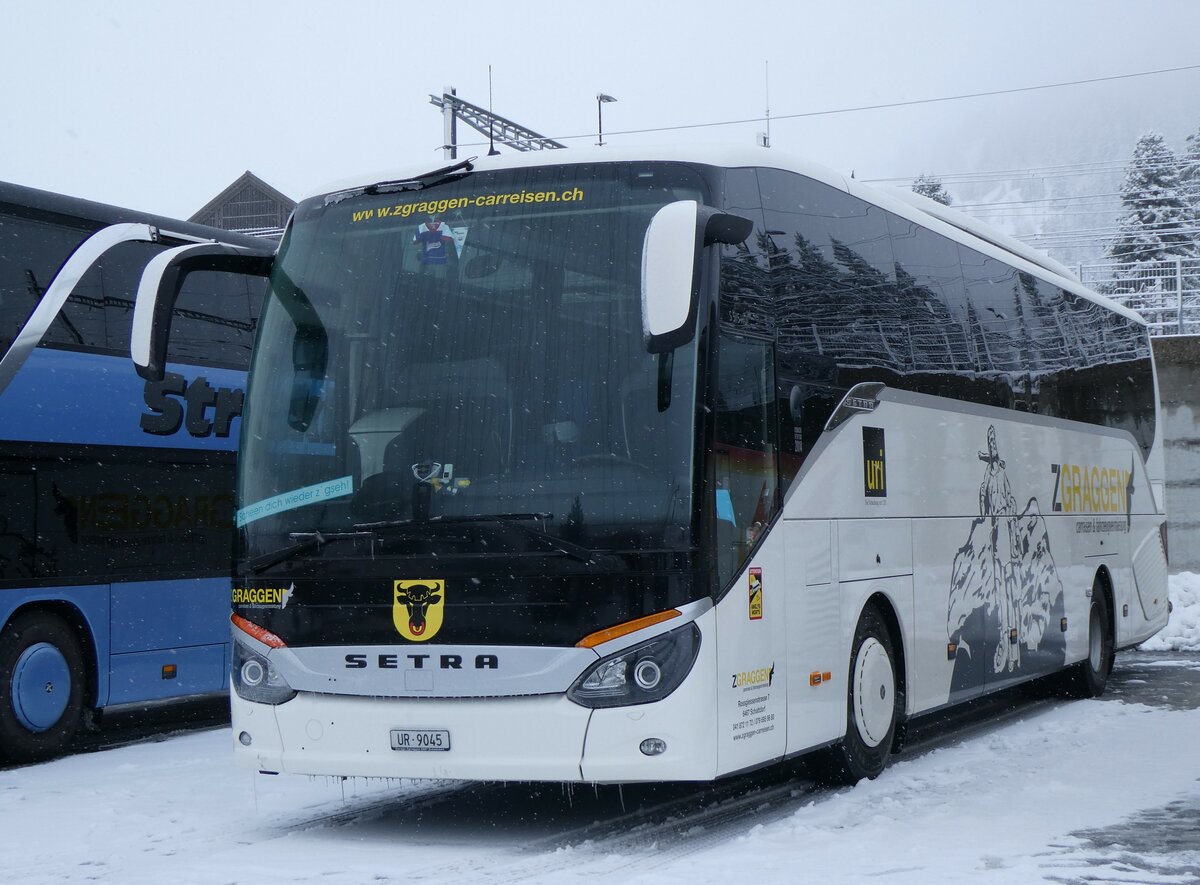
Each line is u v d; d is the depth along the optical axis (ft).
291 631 24.86
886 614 31.58
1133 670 57.00
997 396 39.63
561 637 23.09
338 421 25.32
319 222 27.04
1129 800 27.25
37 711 37.11
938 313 35.99
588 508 23.38
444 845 24.32
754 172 26.86
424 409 24.76
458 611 23.62
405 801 28.99
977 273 39.52
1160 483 57.00
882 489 31.17
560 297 24.63
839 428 29.19
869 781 29.78
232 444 43.50
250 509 25.64
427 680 23.71
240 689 25.43
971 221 43.75
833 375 29.17
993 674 37.68
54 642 37.86
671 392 23.59
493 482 23.98
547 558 23.30
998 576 38.50
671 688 22.80
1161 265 97.76
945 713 44.39
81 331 38.96
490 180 26.07
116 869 22.71
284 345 26.30
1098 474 48.85
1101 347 50.80
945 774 30.83
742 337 25.36
